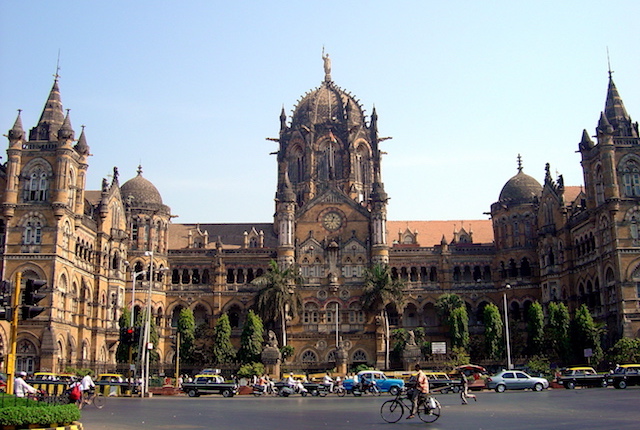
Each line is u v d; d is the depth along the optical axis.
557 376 76.62
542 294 110.25
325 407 50.81
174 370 104.06
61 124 97.81
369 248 118.62
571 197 119.19
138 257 114.94
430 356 108.00
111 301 107.38
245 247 122.69
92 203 114.81
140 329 68.62
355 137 129.75
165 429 34.28
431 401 37.31
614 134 96.56
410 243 127.12
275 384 78.25
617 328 89.31
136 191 119.56
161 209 118.94
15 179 92.44
